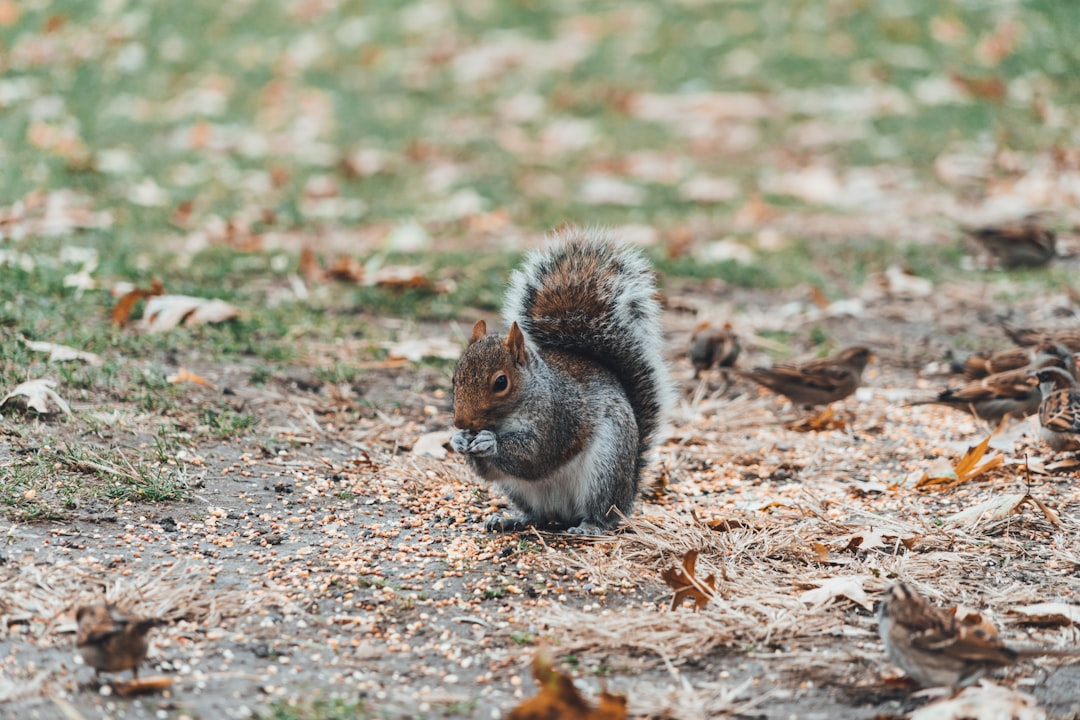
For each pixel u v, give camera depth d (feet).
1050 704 21.31
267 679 21.79
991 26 95.50
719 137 84.12
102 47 90.38
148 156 73.51
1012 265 57.00
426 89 92.84
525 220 66.95
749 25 100.78
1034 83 87.25
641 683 21.99
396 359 41.91
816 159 79.51
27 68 85.66
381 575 26.37
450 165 78.64
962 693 21.20
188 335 41.81
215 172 72.79
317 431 35.24
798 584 26.04
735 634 23.81
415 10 104.68
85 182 65.51
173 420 34.45
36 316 40.29
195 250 55.31
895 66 91.61
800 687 21.97
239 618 23.99
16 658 21.85
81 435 32.45
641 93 91.71
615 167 78.84
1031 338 42.22
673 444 36.37
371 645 23.25
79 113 79.46
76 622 22.67
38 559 25.72
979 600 25.35
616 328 30.91
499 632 23.93
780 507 30.78
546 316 31.14
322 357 41.63
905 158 78.18
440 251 58.29
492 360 28.12
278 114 85.10
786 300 53.52
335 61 95.61
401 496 31.32
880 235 63.77
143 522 28.12
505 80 94.48
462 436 28.09
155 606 23.75
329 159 77.92
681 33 100.48
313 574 26.22
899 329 48.80
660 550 27.81
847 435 37.47
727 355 42.16
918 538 28.53
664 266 56.29
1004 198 69.36
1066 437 33.19
